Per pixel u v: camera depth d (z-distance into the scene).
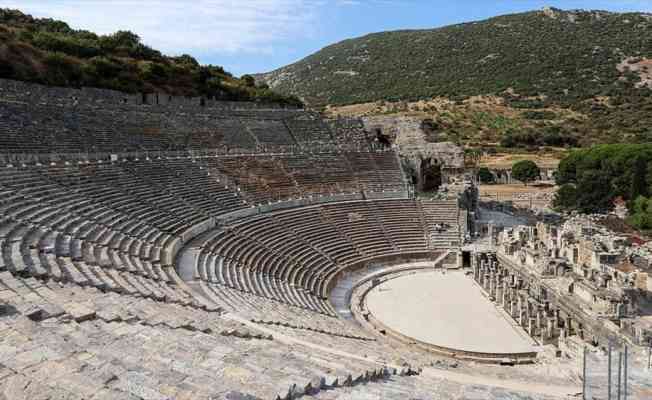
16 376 10.24
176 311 20.17
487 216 67.44
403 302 40.31
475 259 48.00
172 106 61.78
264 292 33.53
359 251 49.97
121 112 54.62
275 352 17.19
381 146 75.06
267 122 70.44
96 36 91.69
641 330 25.48
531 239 45.66
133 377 11.37
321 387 13.67
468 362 28.34
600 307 29.89
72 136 45.19
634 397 15.34
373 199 59.56
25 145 39.44
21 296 16.11
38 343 12.38
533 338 32.75
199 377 12.18
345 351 21.97
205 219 42.03
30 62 62.38
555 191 82.00
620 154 76.38
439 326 35.00
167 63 88.44
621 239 41.94
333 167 63.53
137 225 33.78
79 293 18.38
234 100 85.75
